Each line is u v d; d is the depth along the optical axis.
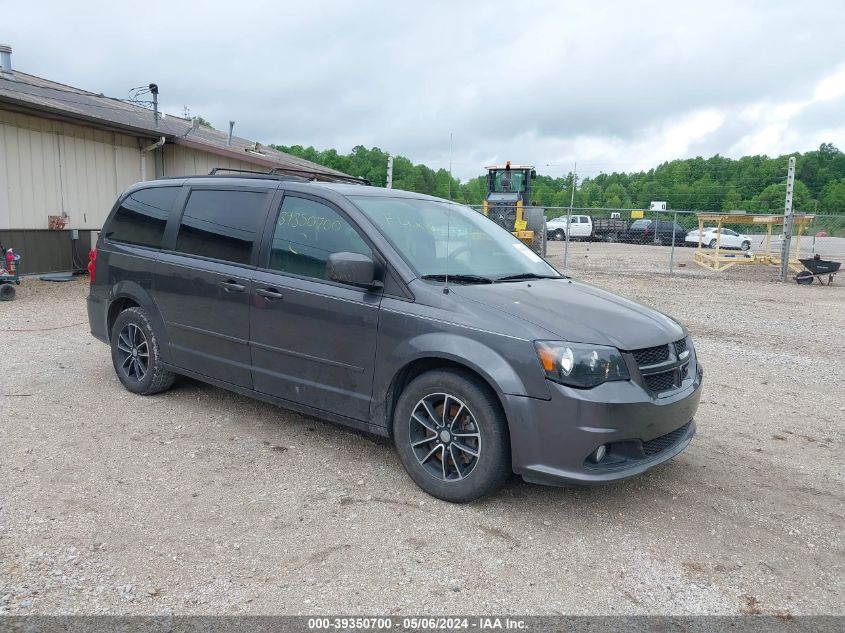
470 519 3.50
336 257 3.71
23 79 15.27
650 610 2.79
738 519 3.65
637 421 3.35
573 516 3.59
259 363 4.43
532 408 3.32
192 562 3.00
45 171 12.31
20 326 8.10
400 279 3.81
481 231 4.84
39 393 5.35
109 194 13.85
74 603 2.66
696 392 3.82
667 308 11.98
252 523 3.37
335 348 4.00
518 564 3.10
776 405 5.93
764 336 9.38
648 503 3.79
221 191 4.87
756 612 2.80
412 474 3.78
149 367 5.19
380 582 2.90
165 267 4.97
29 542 3.09
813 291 15.50
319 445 4.45
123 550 3.07
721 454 4.64
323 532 3.31
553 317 3.53
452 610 2.73
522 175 23.61
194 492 3.69
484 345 3.45
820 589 2.99
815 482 4.21
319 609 2.70
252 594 2.78
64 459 4.06
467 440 3.60
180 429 4.65
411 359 3.66
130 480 3.81
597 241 38.91
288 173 5.23
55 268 12.72
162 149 15.14
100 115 13.20
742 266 22.33
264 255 4.43
